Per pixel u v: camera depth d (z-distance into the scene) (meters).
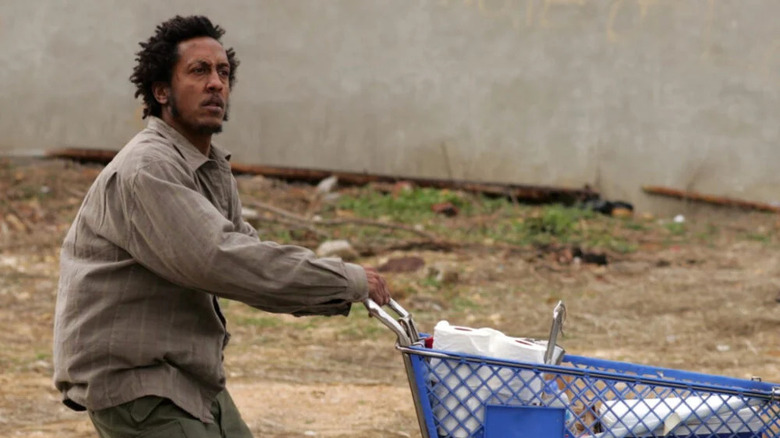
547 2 39.75
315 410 17.47
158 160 8.62
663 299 27.36
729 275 30.47
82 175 36.62
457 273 28.55
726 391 9.27
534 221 35.62
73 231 9.10
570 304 26.81
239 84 38.97
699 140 40.34
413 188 39.00
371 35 39.38
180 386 8.77
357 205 36.50
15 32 37.59
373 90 39.47
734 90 40.28
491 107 39.84
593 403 9.02
